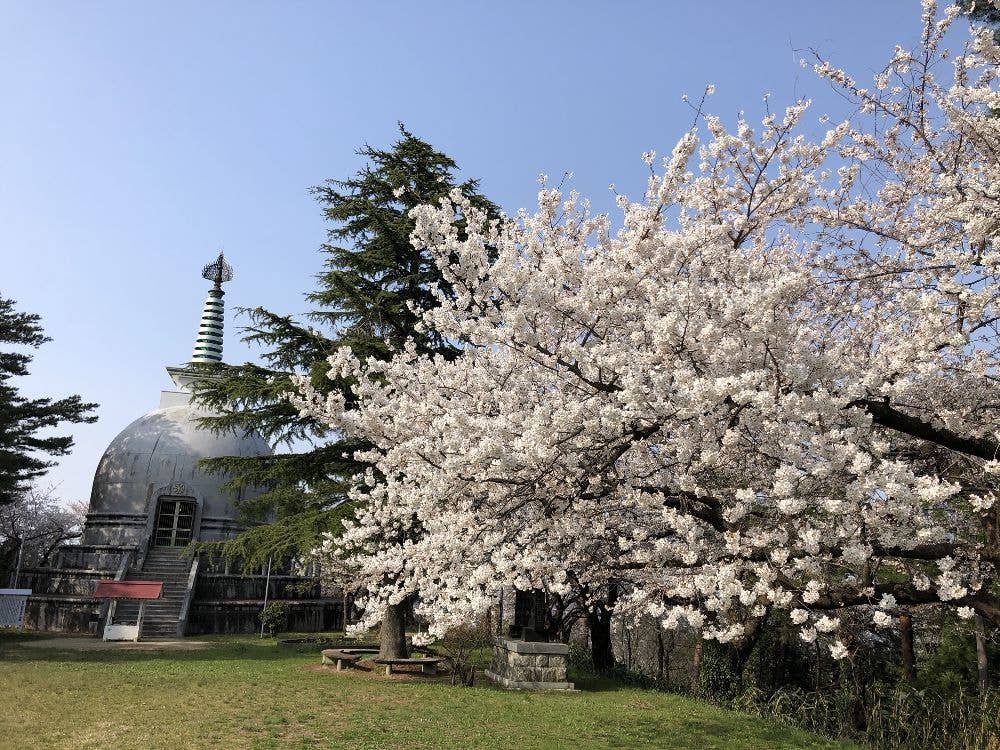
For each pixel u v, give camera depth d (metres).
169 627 24.61
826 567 7.11
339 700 11.37
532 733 9.52
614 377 6.75
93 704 10.85
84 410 26.50
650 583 10.63
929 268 6.75
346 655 14.82
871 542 6.32
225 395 16.11
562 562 8.90
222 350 40.12
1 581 29.61
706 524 8.17
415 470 7.98
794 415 5.79
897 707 11.75
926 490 5.29
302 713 10.30
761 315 5.84
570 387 7.34
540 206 8.12
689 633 20.25
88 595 26.67
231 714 10.19
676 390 6.06
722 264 7.61
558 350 6.77
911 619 13.24
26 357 25.64
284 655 17.98
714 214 8.24
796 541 6.34
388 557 9.07
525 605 15.74
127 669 14.69
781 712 12.73
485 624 16.09
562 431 6.37
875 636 15.69
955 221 7.66
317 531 14.66
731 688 13.95
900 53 8.00
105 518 30.50
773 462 6.88
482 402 8.27
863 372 6.76
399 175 17.02
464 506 7.51
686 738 9.64
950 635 13.55
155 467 30.72
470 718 10.26
